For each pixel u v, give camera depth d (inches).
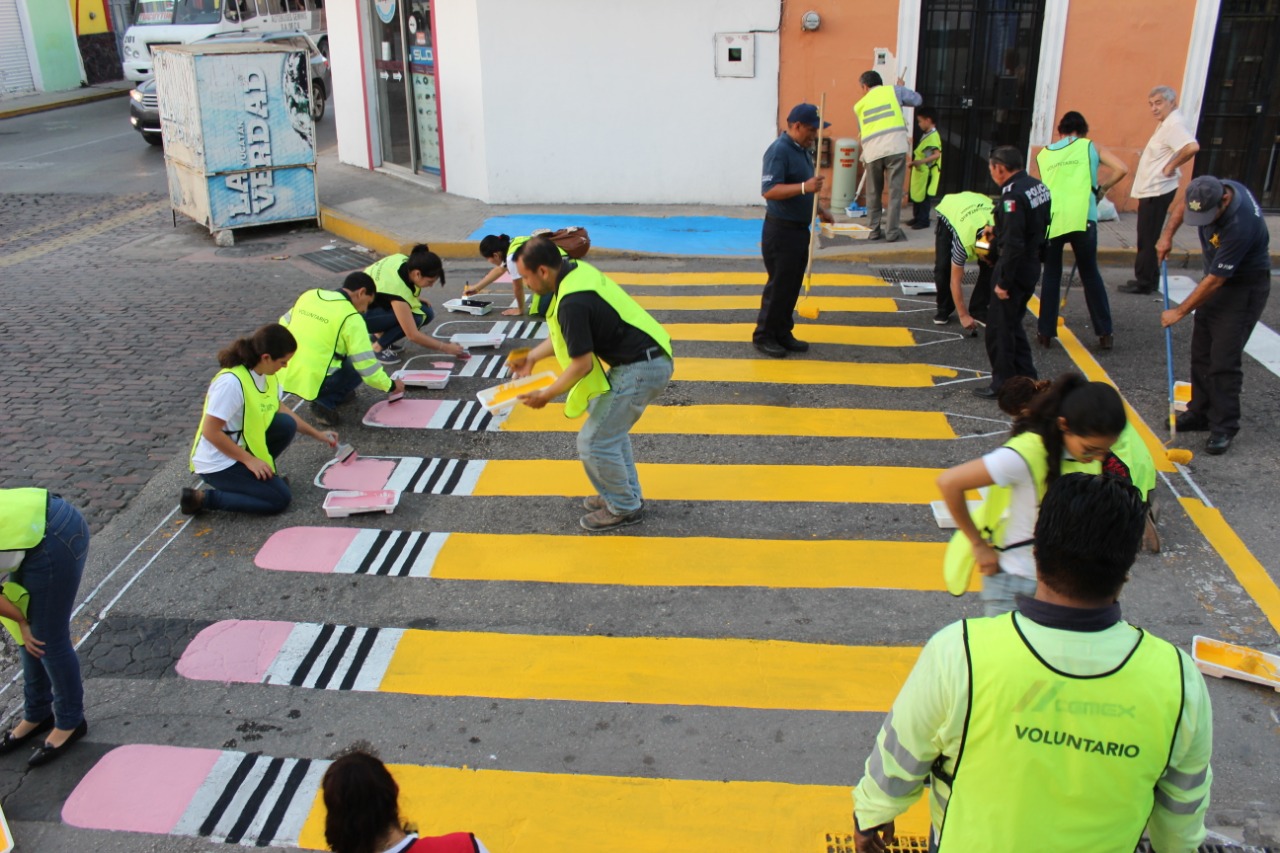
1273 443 260.1
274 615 198.2
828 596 201.2
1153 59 445.1
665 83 471.5
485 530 226.7
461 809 151.6
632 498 223.9
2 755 165.3
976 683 85.7
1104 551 82.5
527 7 462.0
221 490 230.4
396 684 178.9
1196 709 84.7
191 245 466.3
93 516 235.0
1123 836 86.1
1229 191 234.8
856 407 283.0
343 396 275.9
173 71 454.0
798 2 454.6
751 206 490.0
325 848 146.5
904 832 144.6
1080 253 311.3
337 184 544.4
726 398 289.9
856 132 474.3
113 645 189.9
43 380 311.7
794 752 162.1
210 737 167.5
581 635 190.7
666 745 163.8
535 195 495.5
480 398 217.9
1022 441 132.7
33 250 461.1
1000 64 465.1
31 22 938.7
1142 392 289.9
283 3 820.6
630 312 203.8
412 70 533.0
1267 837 143.8
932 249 423.2
